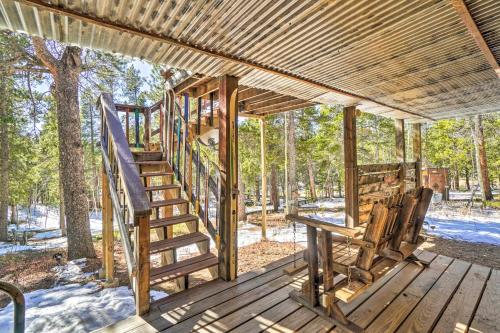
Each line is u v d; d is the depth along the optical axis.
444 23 1.79
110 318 2.83
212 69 2.61
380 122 11.61
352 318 2.06
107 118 3.17
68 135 5.95
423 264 3.08
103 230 4.09
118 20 1.68
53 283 4.55
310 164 14.66
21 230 12.34
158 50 2.15
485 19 1.73
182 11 1.62
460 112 4.70
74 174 5.99
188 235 3.00
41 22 1.68
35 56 5.95
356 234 1.74
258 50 2.20
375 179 4.52
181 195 3.62
